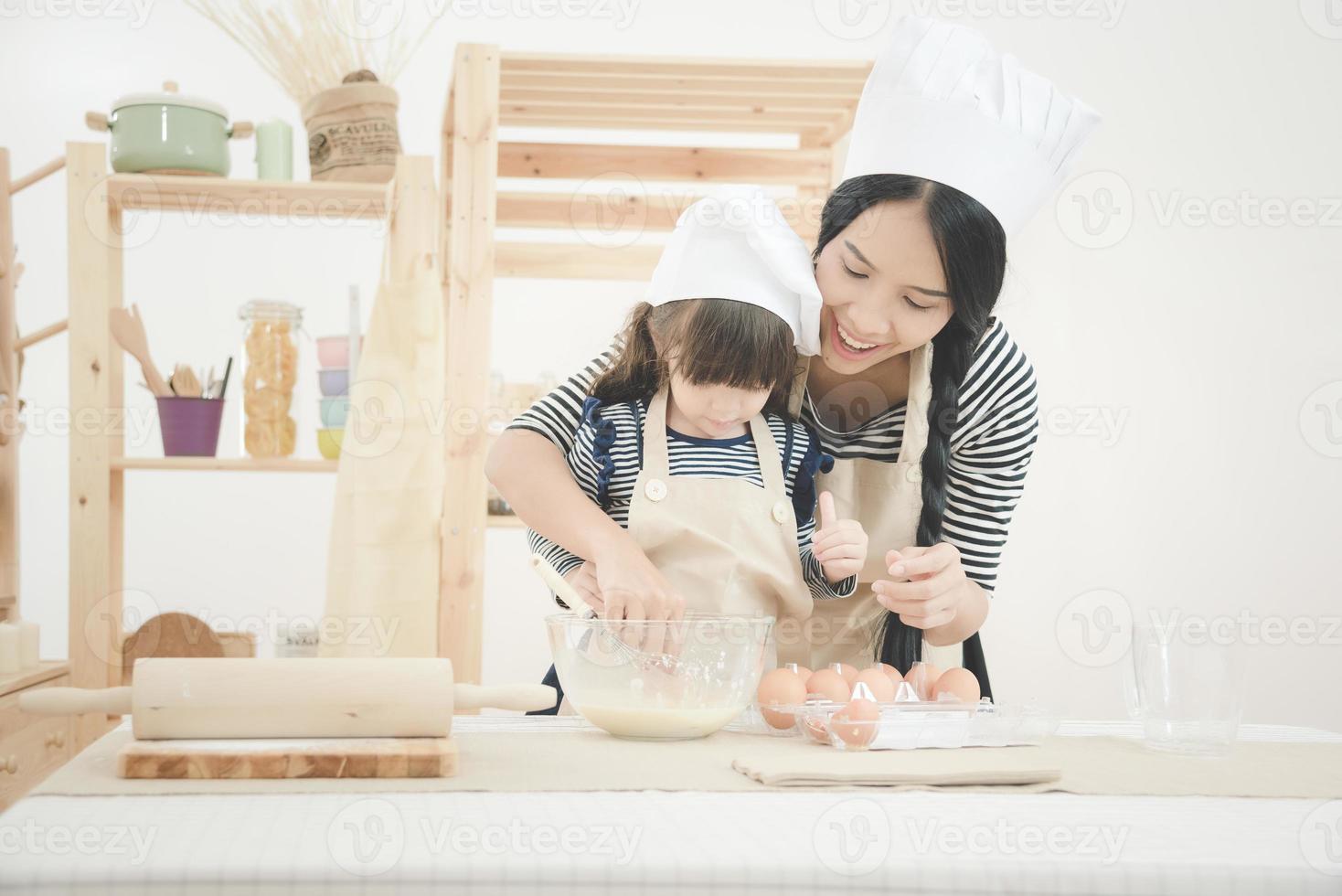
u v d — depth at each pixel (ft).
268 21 8.88
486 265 6.80
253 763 2.28
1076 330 10.24
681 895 1.66
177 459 7.04
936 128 3.63
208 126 7.07
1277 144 10.12
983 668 4.62
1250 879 1.69
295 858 1.69
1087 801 2.19
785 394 4.22
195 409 7.14
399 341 6.62
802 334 3.89
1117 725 3.32
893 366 4.28
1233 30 10.17
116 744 2.68
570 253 8.53
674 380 3.89
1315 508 10.03
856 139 3.88
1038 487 10.27
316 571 10.00
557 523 3.79
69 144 6.89
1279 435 10.11
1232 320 10.15
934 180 3.61
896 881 1.68
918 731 2.74
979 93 3.65
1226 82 10.18
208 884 1.63
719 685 2.86
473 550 6.73
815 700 2.94
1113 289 10.22
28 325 9.84
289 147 7.33
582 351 10.52
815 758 2.46
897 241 3.56
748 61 7.37
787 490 4.11
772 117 8.39
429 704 2.41
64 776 2.29
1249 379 10.14
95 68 10.02
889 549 4.31
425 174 6.92
